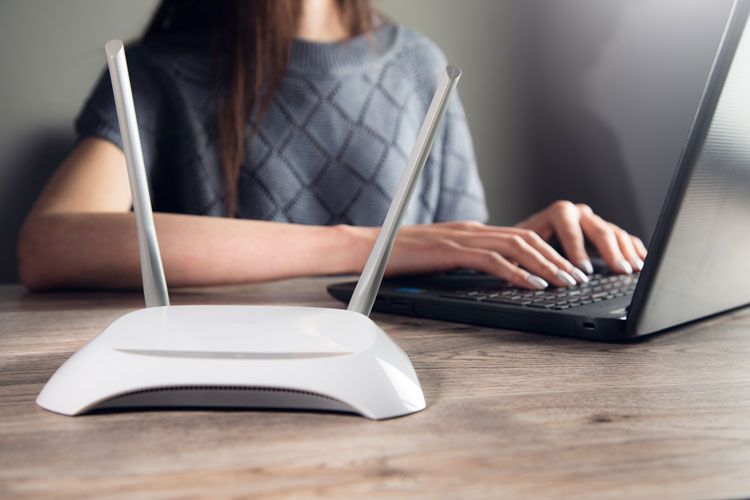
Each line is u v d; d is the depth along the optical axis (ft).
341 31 5.06
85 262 2.73
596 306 1.88
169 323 1.24
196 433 1.04
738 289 1.94
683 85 6.73
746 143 1.52
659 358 1.59
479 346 1.70
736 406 1.20
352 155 4.64
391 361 1.18
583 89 6.75
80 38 4.92
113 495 0.81
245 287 2.82
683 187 1.46
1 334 1.86
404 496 0.81
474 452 0.96
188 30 4.58
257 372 1.13
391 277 2.56
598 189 6.87
